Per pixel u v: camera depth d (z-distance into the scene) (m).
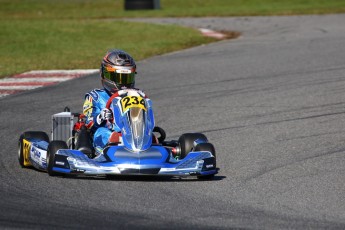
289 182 26.11
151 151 26.22
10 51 66.25
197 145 27.38
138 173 25.22
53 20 95.38
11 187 24.95
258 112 39.16
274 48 63.19
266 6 117.44
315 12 101.12
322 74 49.34
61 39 73.81
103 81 28.97
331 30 75.94
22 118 38.81
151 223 20.45
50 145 26.34
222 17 99.31
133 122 26.84
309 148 31.62
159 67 55.03
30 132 29.27
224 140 33.53
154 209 22.14
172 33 76.94
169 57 60.41
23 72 53.94
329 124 36.06
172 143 29.50
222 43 68.88
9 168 28.31
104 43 70.69
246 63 55.44
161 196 23.83
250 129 35.50
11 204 22.50
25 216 21.03
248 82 47.62
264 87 45.72
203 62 56.84
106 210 21.89
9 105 42.06
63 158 25.64
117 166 25.31
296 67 52.59
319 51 59.97
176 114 39.25
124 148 26.30
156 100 42.91
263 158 30.09
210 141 33.44
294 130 35.06
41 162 26.94
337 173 27.34
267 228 20.23
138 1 119.56
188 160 26.02
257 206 22.81
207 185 25.61
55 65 57.19
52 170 25.89
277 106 40.41
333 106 39.94
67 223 20.28
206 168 26.00
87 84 48.38
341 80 46.84
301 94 43.19
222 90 45.31
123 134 26.77
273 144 32.53
